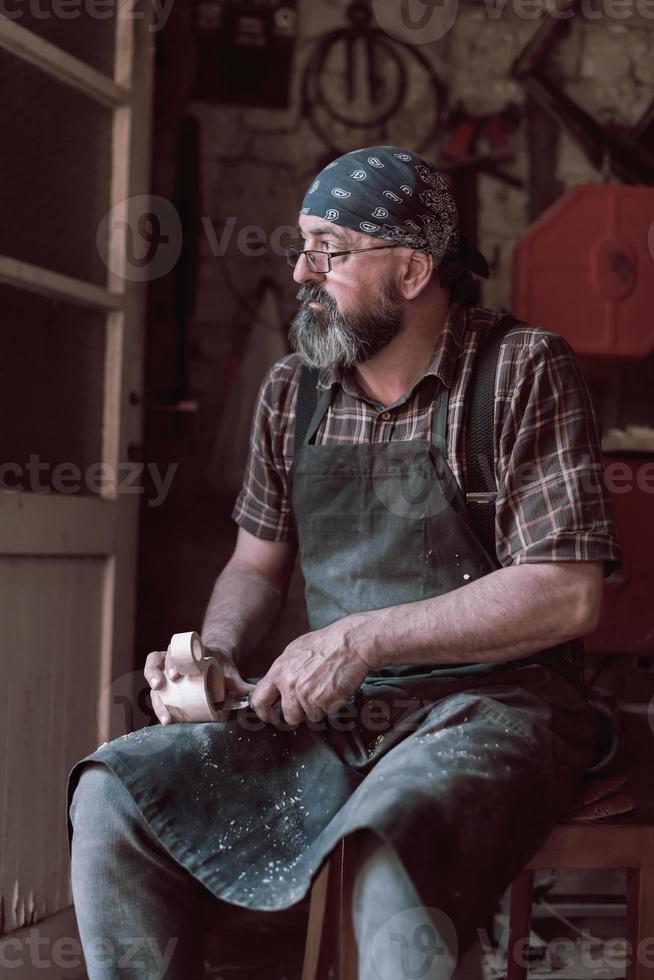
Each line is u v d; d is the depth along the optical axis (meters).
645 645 2.40
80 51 2.02
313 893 1.31
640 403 2.68
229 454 2.64
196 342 2.65
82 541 1.96
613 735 1.50
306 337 1.45
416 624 1.27
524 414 1.36
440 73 2.68
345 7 2.67
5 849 1.73
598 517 1.31
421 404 1.43
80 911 1.24
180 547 2.63
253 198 2.65
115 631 2.08
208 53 2.65
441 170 2.68
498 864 1.13
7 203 1.81
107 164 2.12
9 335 1.82
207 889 1.25
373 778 1.16
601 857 1.28
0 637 1.73
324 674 1.26
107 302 2.07
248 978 1.84
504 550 1.34
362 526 1.42
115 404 2.11
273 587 1.63
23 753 1.79
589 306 2.47
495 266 2.68
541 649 1.29
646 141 2.70
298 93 2.66
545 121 2.69
